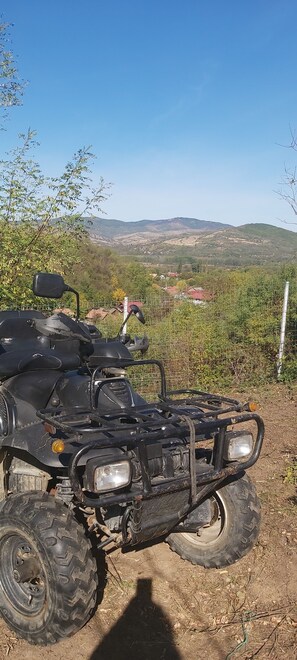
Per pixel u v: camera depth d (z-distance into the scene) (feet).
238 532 12.27
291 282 35.04
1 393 11.87
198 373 30.94
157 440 11.08
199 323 31.86
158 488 10.45
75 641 10.69
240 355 32.01
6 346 12.63
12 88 31.63
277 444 21.52
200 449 12.92
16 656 10.34
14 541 10.98
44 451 10.44
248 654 10.33
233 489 12.35
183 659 10.27
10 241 26.25
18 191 26.55
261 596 11.98
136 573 12.87
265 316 33.22
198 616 11.46
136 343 14.20
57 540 10.00
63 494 11.07
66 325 12.57
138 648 10.56
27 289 26.43
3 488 12.34
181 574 12.82
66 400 11.62
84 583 9.95
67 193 27.14
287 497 16.55
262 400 28.43
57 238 27.73
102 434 10.80
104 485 9.86
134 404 12.24
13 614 10.86
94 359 12.72
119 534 11.50
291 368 31.76
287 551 13.51
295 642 10.59
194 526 12.40
